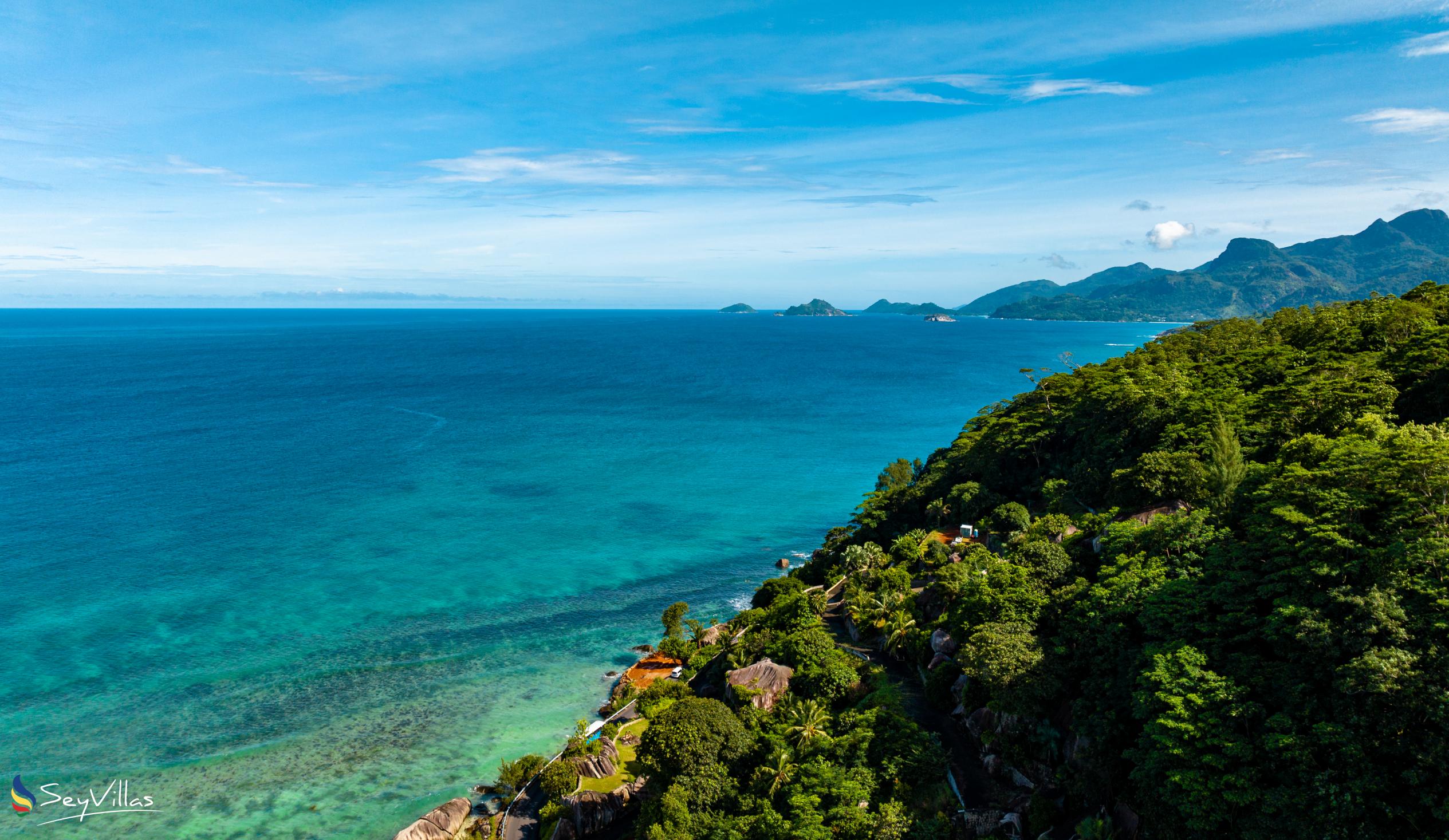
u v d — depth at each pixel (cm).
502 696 8775
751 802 5700
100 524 14462
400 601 11456
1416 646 3959
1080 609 5838
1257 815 3853
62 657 9481
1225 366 11188
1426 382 7956
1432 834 3484
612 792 6475
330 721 8212
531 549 13900
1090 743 4891
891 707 6369
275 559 12962
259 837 6462
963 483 11900
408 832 6162
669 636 9788
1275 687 4288
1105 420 10712
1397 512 4753
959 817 5103
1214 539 5903
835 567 10575
